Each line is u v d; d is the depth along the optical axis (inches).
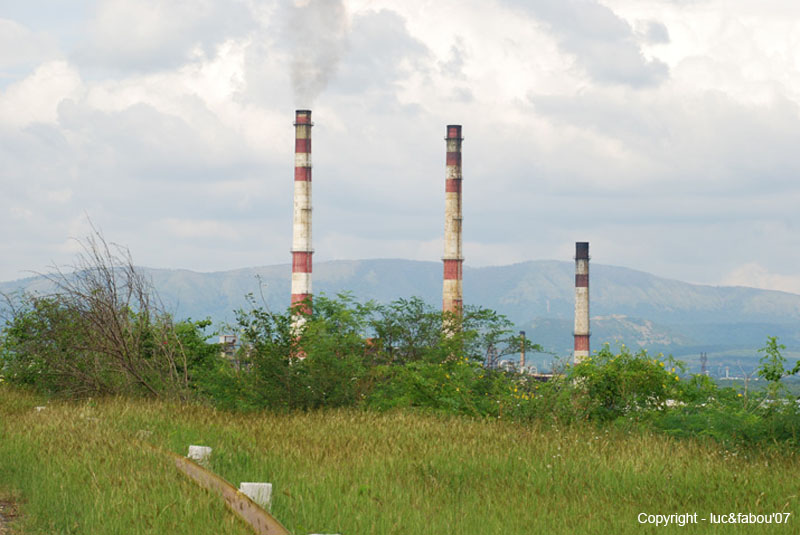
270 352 1534.2
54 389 1610.5
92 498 668.1
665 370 1476.4
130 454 839.1
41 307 1606.8
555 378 1503.4
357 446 942.4
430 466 843.4
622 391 1461.6
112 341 1553.9
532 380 1582.2
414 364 1672.0
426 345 2231.8
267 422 1156.5
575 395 1475.1
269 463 837.8
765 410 1247.5
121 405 1300.4
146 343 1610.5
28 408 1290.6
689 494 785.6
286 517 651.5
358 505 679.1
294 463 840.3
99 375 1562.5
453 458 896.3
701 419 1278.3
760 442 1109.7
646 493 790.5
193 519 610.2
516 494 764.6
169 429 1081.4
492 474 846.5
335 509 655.8
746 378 1379.2
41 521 635.5
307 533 604.7
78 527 616.7
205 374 1615.4
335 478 776.3
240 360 1583.4
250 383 1545.3
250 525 585.9
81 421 1067.9
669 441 1079.0
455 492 775.1
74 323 1573.6
